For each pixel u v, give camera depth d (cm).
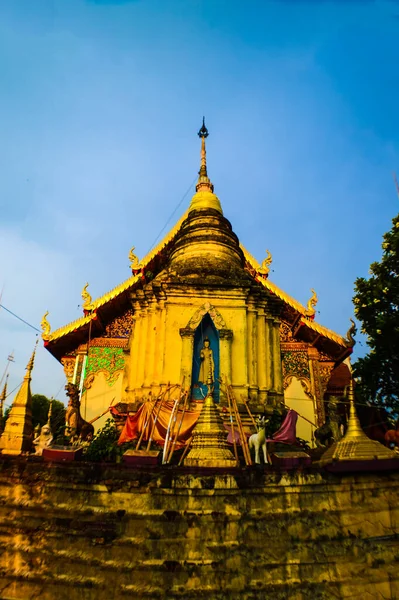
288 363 2319
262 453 1059
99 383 2239
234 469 830
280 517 801
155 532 773
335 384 2355
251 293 1756
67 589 741
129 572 740
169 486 803
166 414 1287
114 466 832
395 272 1620
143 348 1733
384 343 1552
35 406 4019
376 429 1591
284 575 751
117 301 2322
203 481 809
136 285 2336
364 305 1612
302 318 2305
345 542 795
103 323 2359
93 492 820
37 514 819
